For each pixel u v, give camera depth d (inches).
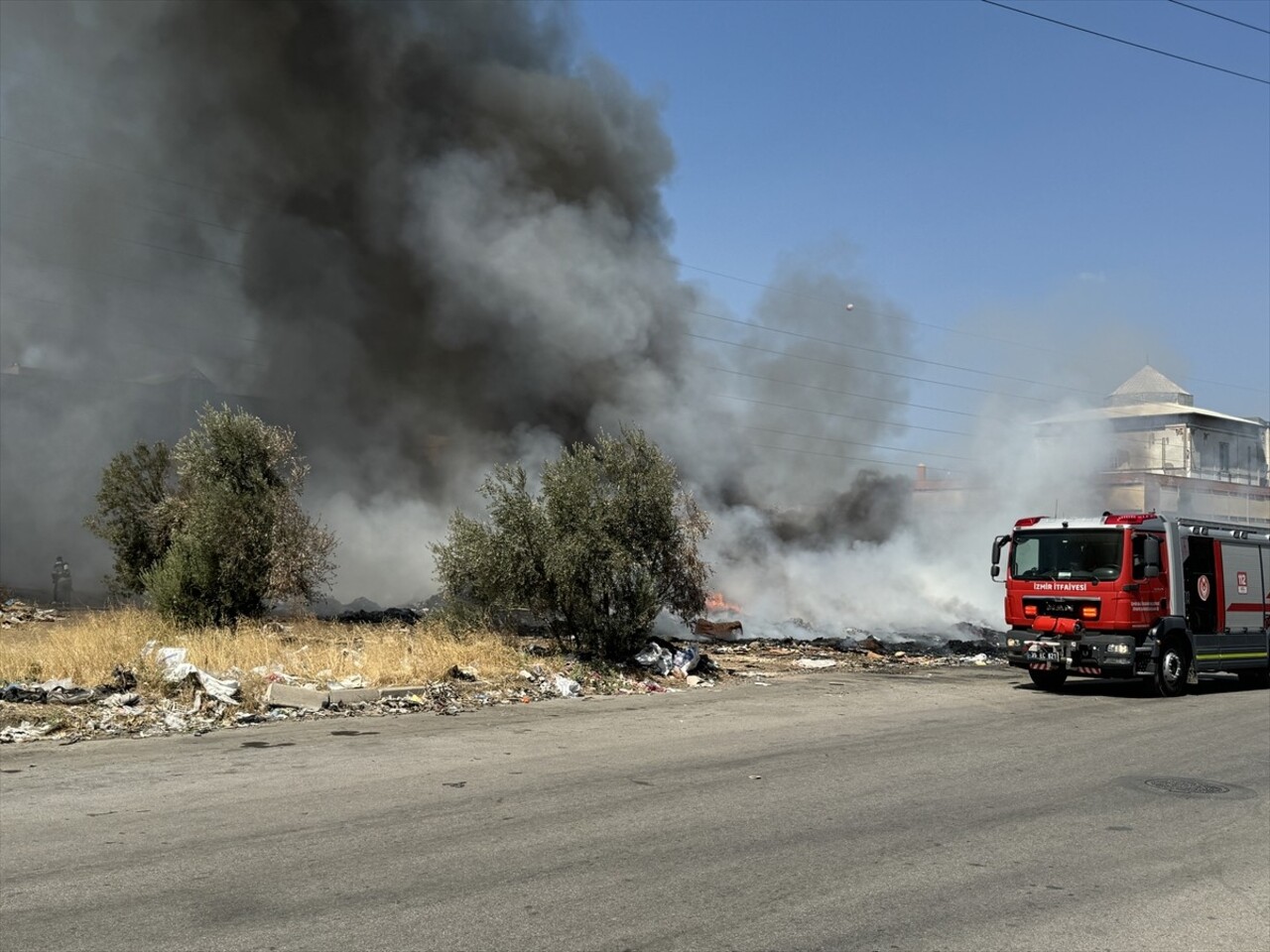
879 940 162.6
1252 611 583.5
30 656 442.9
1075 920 174.6
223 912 168.9
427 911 170.9
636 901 178.1
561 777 283.9
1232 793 280.8
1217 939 167.6
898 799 264.4
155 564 631.8
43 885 182.4
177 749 323.6
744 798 261.1
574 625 580.4
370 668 467.2
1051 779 295.9
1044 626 535.5
